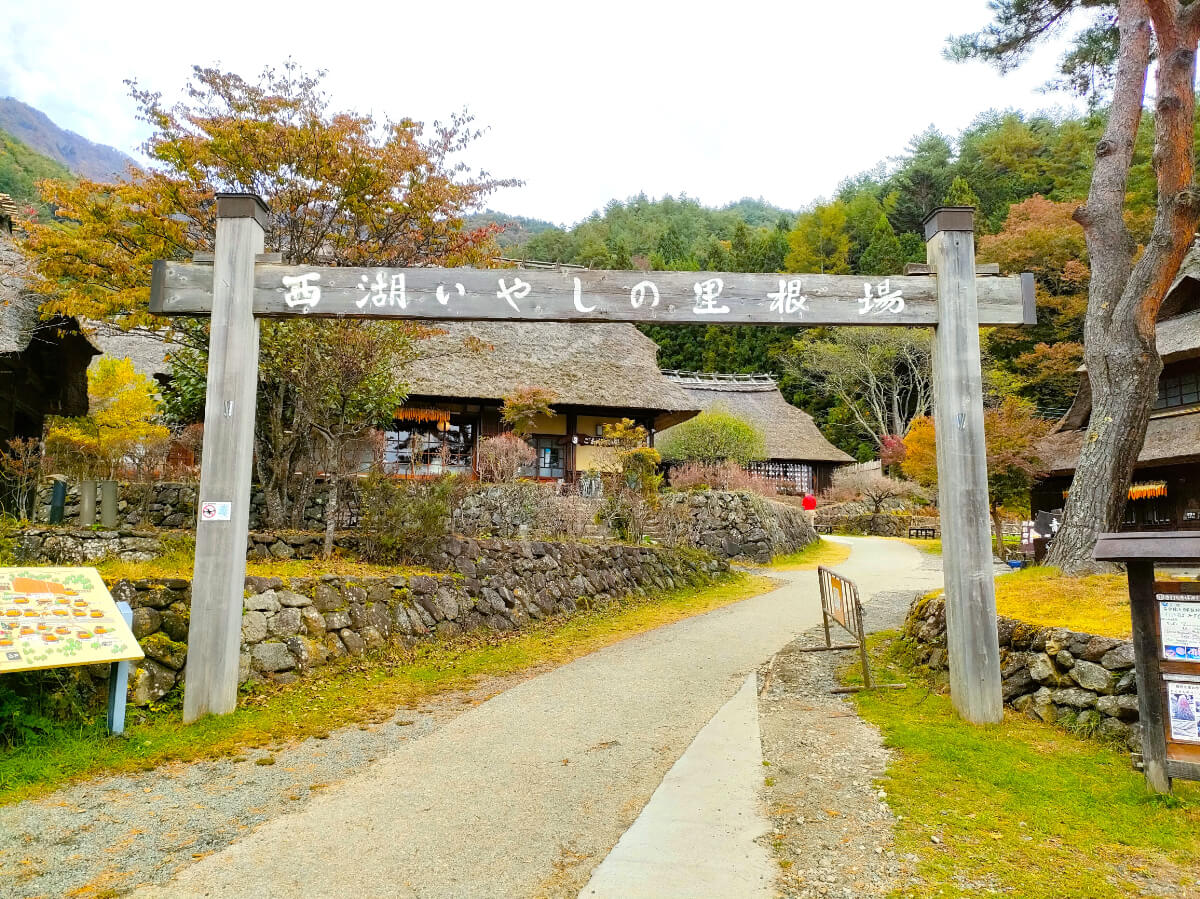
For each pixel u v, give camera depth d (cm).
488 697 601
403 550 872
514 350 2044
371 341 866
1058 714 505
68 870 312
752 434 2469
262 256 565
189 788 405
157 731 484
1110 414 776
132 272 866
